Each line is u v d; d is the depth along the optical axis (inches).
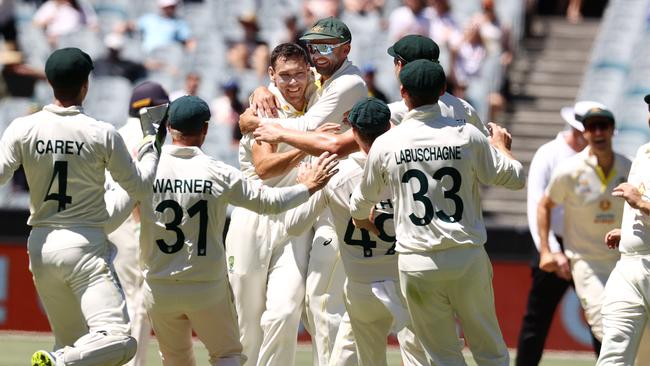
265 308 1218.0
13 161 1027.9
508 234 1846.7
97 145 1023.0
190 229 1055.6
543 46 2743.6
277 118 1189.1
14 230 1897.1
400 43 1075.9
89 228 1033.5
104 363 1010.1
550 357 1764.3
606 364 1101.1
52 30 2628.0
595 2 3016.7
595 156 1320.1
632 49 2667.3
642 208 1066.7
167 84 2511.1
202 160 1063.6
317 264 1165.1
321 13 2576.3
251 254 1198.9
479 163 1008.9
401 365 1628.9
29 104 2503.7
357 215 1047.6
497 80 2493.8
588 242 1336.1
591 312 1339.8
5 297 1898.4
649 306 1096.8
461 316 1021.8
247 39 2541.8
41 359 995.9
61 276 1027.9
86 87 1045.8
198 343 1807.3
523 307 1840.6
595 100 2566.4
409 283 1007.0
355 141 1105.4
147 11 2785.4
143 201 1056.2
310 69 1210.0
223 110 2325.3
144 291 1087.0
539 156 1418.6
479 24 2477.9
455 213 997.2
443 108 1087.6
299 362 1633.9
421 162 1000.2
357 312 1106.1
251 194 1064.2
